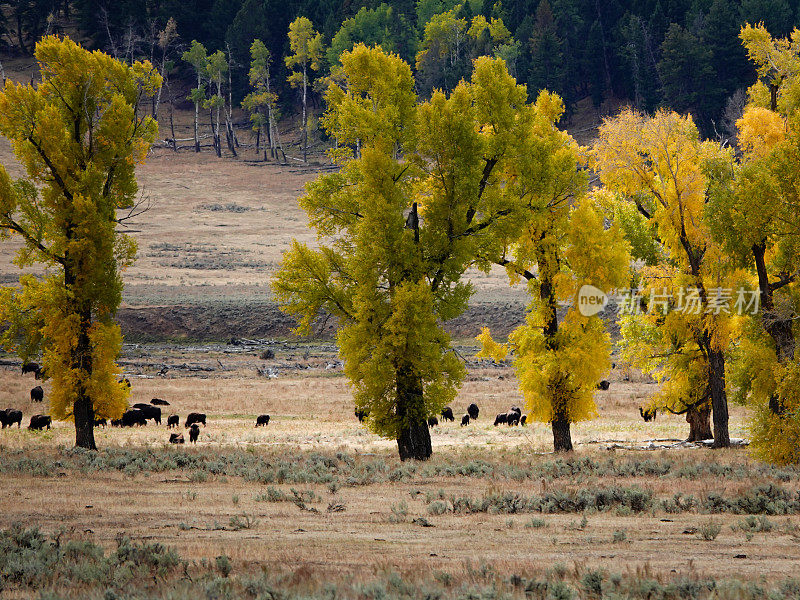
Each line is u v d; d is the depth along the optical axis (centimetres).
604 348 6378
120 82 6694
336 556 2525
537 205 6297
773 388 5569
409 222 6075
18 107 6238
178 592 1950
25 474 4450
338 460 5553
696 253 6681
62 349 6222
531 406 6444
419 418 5712
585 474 4769
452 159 5841
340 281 6056
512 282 6681
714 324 6594
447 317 5916
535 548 2677
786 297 5519
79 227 6234
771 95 6644
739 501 3553
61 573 2209
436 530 2994
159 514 3294
